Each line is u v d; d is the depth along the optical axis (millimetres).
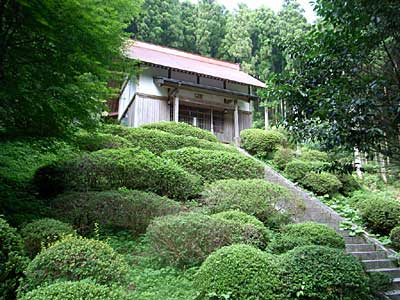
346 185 10977
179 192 7438
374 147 3691
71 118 5387
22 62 4879
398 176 5223
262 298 3477
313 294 3699
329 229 5898
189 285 4090
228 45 30047
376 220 7488
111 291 2852
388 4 3420
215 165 8914
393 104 3418
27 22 4777
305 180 10273
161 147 10156
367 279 4062
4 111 4758
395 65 3803
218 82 17234
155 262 4723
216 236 4797
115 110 20188
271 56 27422
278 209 6988
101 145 8297
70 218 5164
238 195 6859
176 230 4711
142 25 24938
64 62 5059
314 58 4176
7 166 7320
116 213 5484
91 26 5047
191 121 16703
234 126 17531
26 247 3939
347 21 3836
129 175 6887
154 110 15539
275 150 13219
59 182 6484
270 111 26156
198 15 32031
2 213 5027
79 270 3174
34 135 5566
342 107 3596
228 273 3639
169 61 16953
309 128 4145
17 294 3113
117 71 6461
